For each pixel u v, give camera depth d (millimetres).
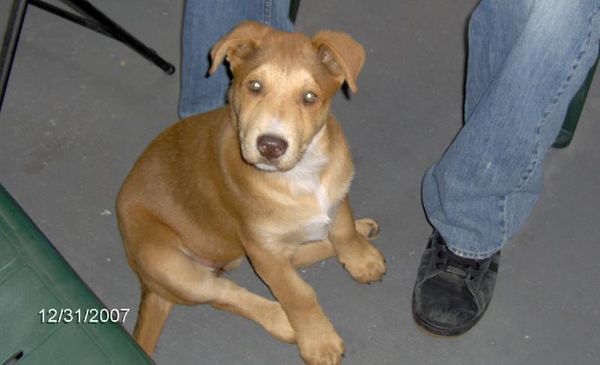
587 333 1492
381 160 1668
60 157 1669
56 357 1074
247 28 1225
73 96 1740
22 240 1099
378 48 1802
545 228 1593
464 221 1428
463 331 1489
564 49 1207
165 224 1405
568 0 1179
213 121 1360
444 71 1774
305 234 1370
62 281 1092
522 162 1319
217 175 1341
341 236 1462
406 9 1854
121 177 1650
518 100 1254
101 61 1786
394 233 1595
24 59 1783
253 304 1470
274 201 1319
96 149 1681
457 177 1376
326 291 1536
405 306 1525
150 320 1429
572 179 1646
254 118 1179
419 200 1627
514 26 1297
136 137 1698
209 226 1397
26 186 1635
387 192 1635
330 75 1225
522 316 1513
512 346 1486
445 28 1830
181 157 1383
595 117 1721
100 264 1560
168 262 1387
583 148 1682
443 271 1504
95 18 1637
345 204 1418
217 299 1448
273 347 1487
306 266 1551
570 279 1543
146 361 1068
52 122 1708
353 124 1706
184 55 1541
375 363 1472
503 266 1560
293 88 1182
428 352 1485
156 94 1751
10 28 1493
